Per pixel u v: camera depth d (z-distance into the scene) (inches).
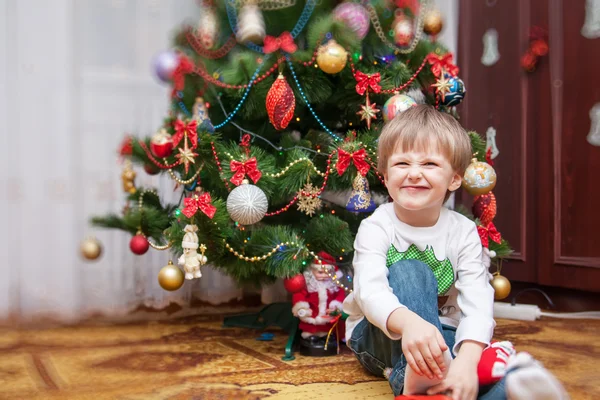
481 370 29.6
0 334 60.5
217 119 60.6
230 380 43.0
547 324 62.7
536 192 73.5
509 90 76.2
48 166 68.0
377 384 41.5
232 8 57.3
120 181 71.9
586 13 68.2
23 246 66.9
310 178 51.8
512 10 75.6
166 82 58.8
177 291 72.6
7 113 66.9
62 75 68.8
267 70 52.1
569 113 69.9
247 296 76.0
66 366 47.6
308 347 51.0
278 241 49.8
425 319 33.2
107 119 72.0
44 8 68.4
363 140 49.8
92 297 69.8
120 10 72.5
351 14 50.7
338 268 53.9
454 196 76.8
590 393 38.4
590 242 67.9
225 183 51.7
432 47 56.2
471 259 37.6
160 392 40.1
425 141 35.2
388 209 39.6
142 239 58.6
